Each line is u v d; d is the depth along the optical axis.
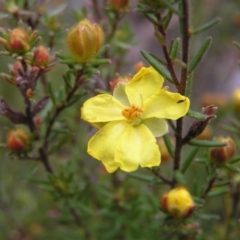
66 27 0.19
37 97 0.19
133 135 0.12
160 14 0.13
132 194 0.20
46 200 0.24
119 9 0.18
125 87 0.12
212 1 0.26
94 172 0.22
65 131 0.16
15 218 0.23
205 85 0.29
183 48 0.13
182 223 0.13
